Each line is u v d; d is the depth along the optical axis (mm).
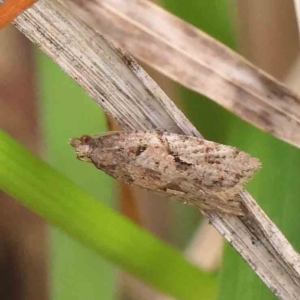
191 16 85
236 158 81
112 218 83
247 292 83
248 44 89
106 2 80
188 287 84
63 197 82
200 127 87
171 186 81
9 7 78
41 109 88
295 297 81
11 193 82
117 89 81
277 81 82
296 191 83
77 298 87
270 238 81
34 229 92
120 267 84
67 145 87
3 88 89
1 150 81
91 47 80
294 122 82
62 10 80
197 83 82
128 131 81
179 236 92
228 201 81
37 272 92
